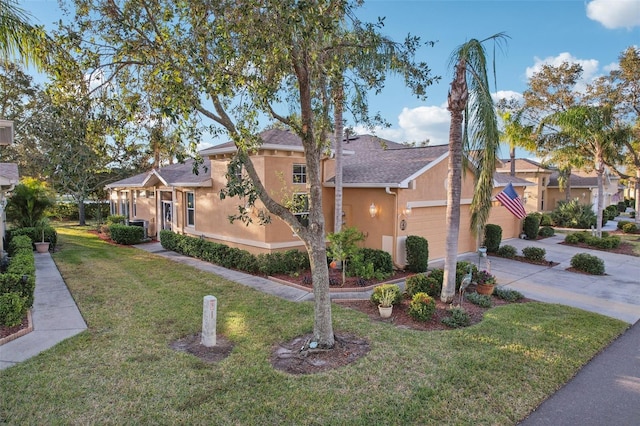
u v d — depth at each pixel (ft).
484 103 28.45
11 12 20.20
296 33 17.54
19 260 31.99
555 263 47.73
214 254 44.60
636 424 15.28
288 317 26.25
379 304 27.91
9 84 71.61
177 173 61.52
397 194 41.39
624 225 82.07
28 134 72.08
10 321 22.91
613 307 30.58
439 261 47.78
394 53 23.59
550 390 17.51
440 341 22.34
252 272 40.14
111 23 19.12
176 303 29.14
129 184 70.28
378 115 27.12
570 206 90.33
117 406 15.40
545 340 22.84
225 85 17.52
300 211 38.29
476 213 32.68
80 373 18.02
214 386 17.01
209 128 19.51
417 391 16.85
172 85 17.16
